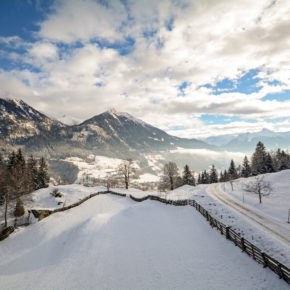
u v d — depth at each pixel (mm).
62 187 57406
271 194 39969
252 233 22250
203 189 57156
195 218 30766
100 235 25500
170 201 43219
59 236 29172
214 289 14102
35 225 34031
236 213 30453
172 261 18672
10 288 17656
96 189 63469
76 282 17109
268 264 15070
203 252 19594
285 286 12922
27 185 48531
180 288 14773
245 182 58094
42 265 21781
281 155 94562
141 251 21234
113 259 19984
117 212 36875
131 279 16609
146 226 29469
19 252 25797
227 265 16703
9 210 40875
